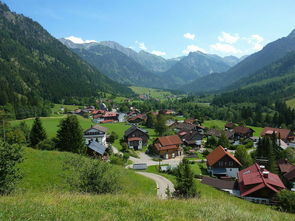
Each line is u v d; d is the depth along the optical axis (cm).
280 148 8412
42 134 6028
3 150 1402
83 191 1617
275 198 2945
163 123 11356
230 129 13588
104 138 8925
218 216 1029
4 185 1377
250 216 1080
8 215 834
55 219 839
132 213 988
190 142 9550
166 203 1254
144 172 5272
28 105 15462
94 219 870
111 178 1781
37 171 2548
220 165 6244
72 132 5253
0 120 7206
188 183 2797
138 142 8931
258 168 4375
